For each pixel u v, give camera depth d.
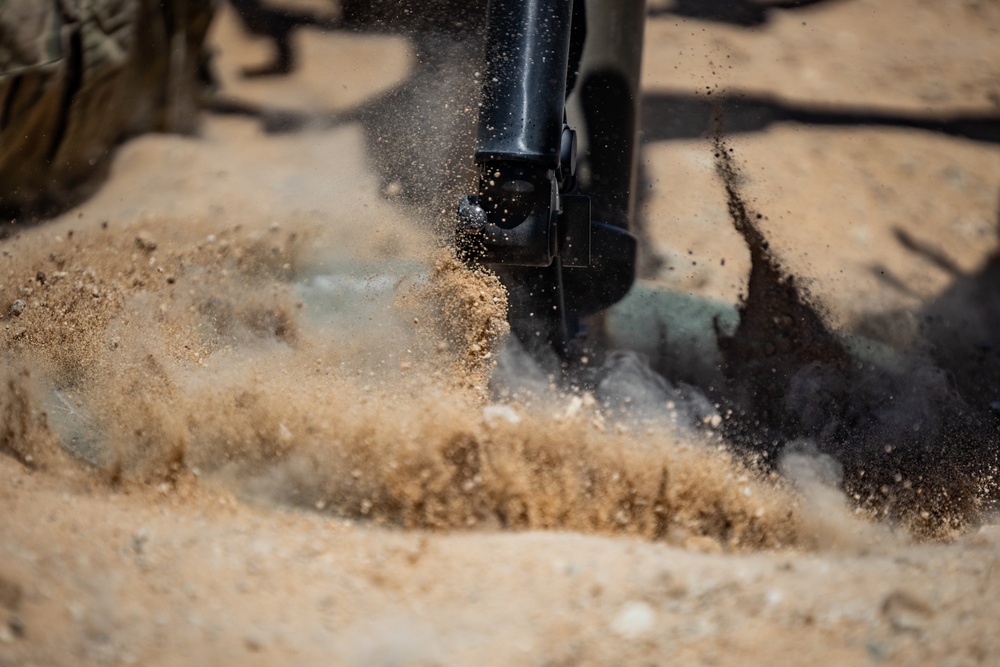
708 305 12.21
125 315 10.80
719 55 22.89
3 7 13.86
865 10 25.61
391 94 15.80
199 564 6.59
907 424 11.37
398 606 6.20
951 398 12.16
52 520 7.04
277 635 5.79
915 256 17.53
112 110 16.94
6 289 11.55
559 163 9.01
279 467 8.55
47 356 10.01
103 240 13.65
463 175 11.79
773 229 17.58
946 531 9.69
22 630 5.54
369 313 10.37
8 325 10.60
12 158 15.46
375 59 20.39
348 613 6.09
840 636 5.90
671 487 8.74
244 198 15.95
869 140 20.72
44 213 15.59
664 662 5.66
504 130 8.91
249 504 8.18
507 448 8.73
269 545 7.06
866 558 7.43
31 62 14.27
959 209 18.94
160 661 5.47
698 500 8.73
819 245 17.33
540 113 8.95
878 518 9.77
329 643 5.75
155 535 6.99
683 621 6.07
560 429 9.06
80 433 8.93
